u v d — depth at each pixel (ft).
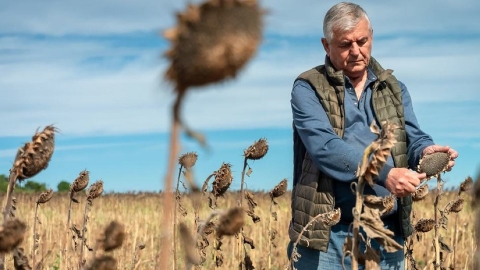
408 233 18.79
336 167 17.51
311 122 18.57
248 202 21.43
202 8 6.01
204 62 5.85
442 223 21.07
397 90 19.36
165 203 5.84
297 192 19.54
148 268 33.81
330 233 18.60
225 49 5.87
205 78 5.91
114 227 9.86
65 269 24.88
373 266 11.91
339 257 18.49
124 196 104.73
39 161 9.44
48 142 9.51
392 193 16.10
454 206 20.99
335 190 18.49
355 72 18.84
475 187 6.00
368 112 18.98
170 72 5.99
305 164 19.35
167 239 5.96
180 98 5.93
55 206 74.90
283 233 51.03
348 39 18.44
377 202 12.00
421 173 16.71
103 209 80.18
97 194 23.12
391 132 11.48
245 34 5.95
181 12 6.02
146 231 46.11
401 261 18.93
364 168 11.58
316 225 18.63
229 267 34.76
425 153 17.92
